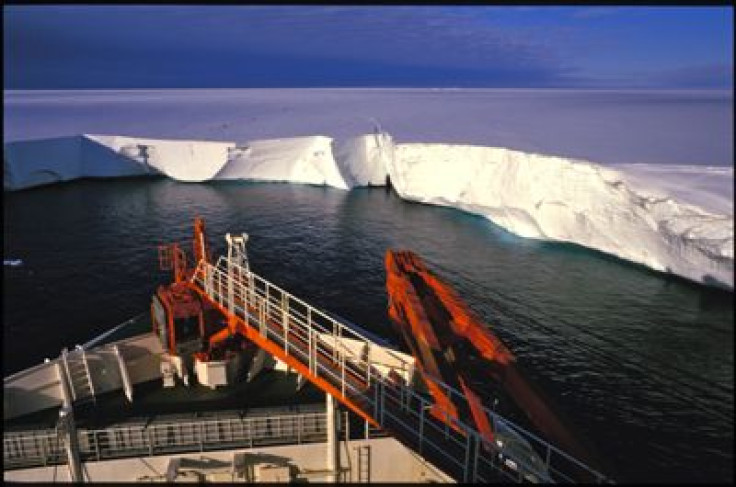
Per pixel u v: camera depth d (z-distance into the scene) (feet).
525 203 77.97
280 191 109.70
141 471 29.22
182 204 96.22
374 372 34.17
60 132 137.69
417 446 25.75
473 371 40.75
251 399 36.55
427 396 35.29
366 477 30.40
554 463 31.99
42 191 105.40
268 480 29.89
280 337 31.76
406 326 39.86
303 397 36.91
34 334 48.14
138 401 36.01
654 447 34.94
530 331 50.52
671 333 49.98
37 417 34.19
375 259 69.10
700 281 59.98
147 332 42.88
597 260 70.64
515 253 73.36
